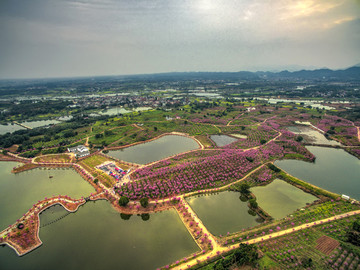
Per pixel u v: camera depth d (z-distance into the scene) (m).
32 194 131.75
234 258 79.62
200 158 170.00
